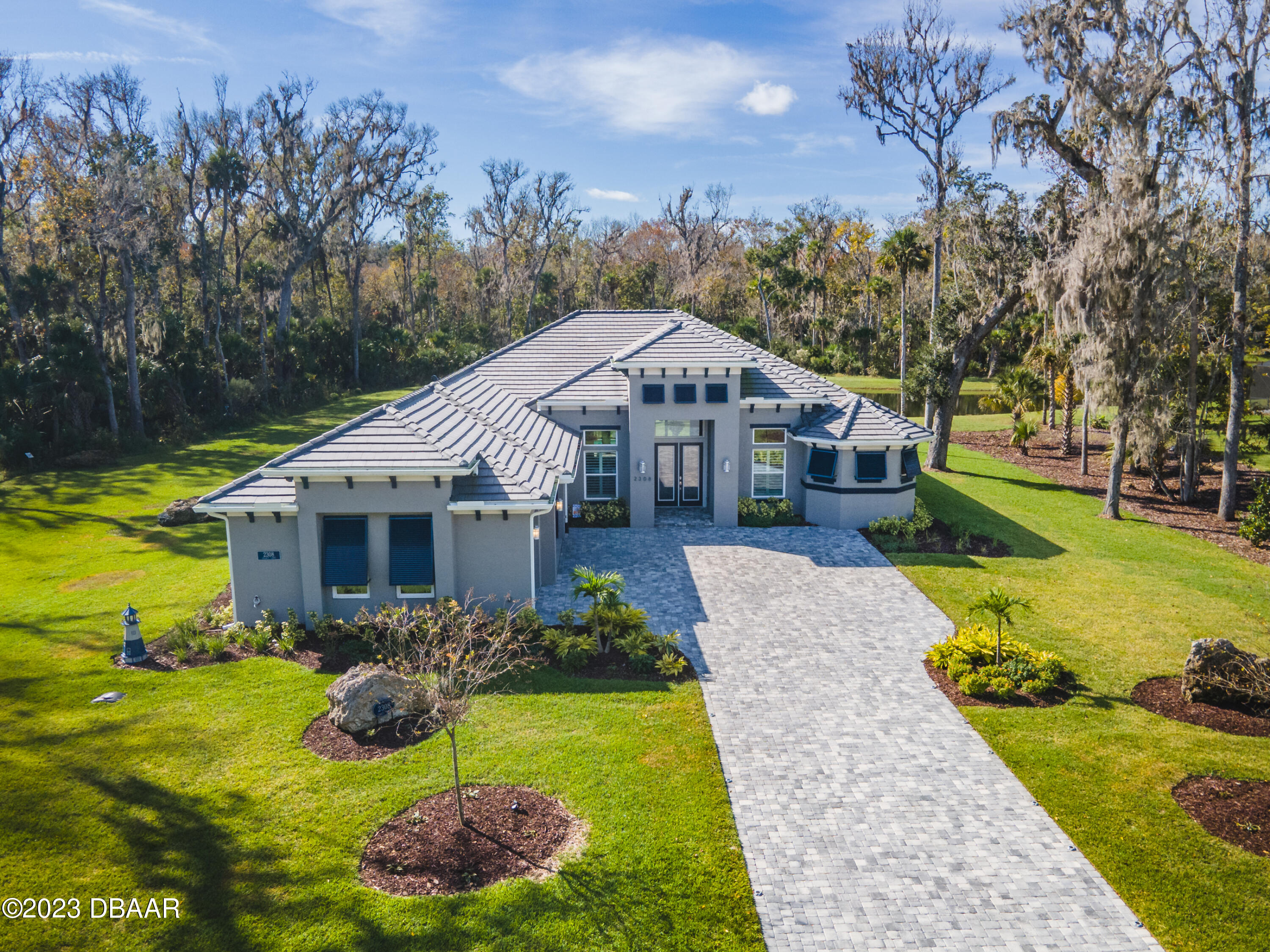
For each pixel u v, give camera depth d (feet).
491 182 237.45
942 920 29.09
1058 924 28.96
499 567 53.62
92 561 70.03
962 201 95.50
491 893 29.58
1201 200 81.97
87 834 32.65
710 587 62.64
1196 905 29.81
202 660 48.98
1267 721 42.96
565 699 44.62
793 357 231.30
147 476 104.63
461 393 73.41
